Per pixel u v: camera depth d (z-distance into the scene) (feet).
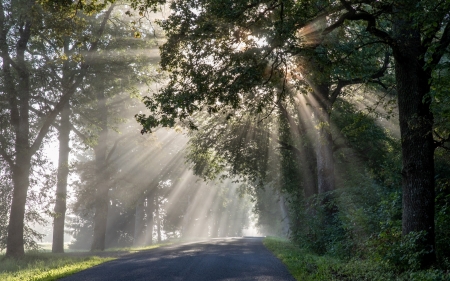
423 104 43.24
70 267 51.57
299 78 51.60
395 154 85.20
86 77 88.89
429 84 43.09
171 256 63.57
